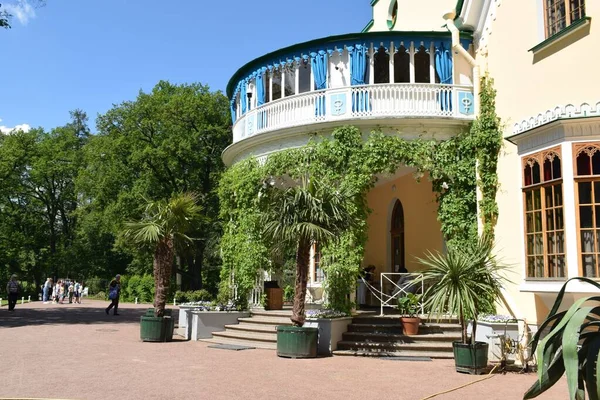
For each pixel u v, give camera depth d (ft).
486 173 44.06
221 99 131.23
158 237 48.70
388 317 44.65
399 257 64.18
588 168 34.06
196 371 32.30
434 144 47.70
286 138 52.16
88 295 167.84
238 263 54.65
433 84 48.55
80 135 199.11
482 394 27.30
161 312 48.47
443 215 46.80
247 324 50.01
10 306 88.28
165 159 124.47
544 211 36.45
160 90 132.98
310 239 38.86
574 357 11.21
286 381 29.66
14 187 151.12
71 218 185.47
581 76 35.78
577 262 33.27
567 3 37.55
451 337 41.39
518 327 37.42
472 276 33.55
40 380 28.58
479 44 47.37
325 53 51.13
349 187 45.27
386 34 49.60
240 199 54.90
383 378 31.22
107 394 25.48
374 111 48.44
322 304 47.67
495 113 44.37
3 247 155.33
